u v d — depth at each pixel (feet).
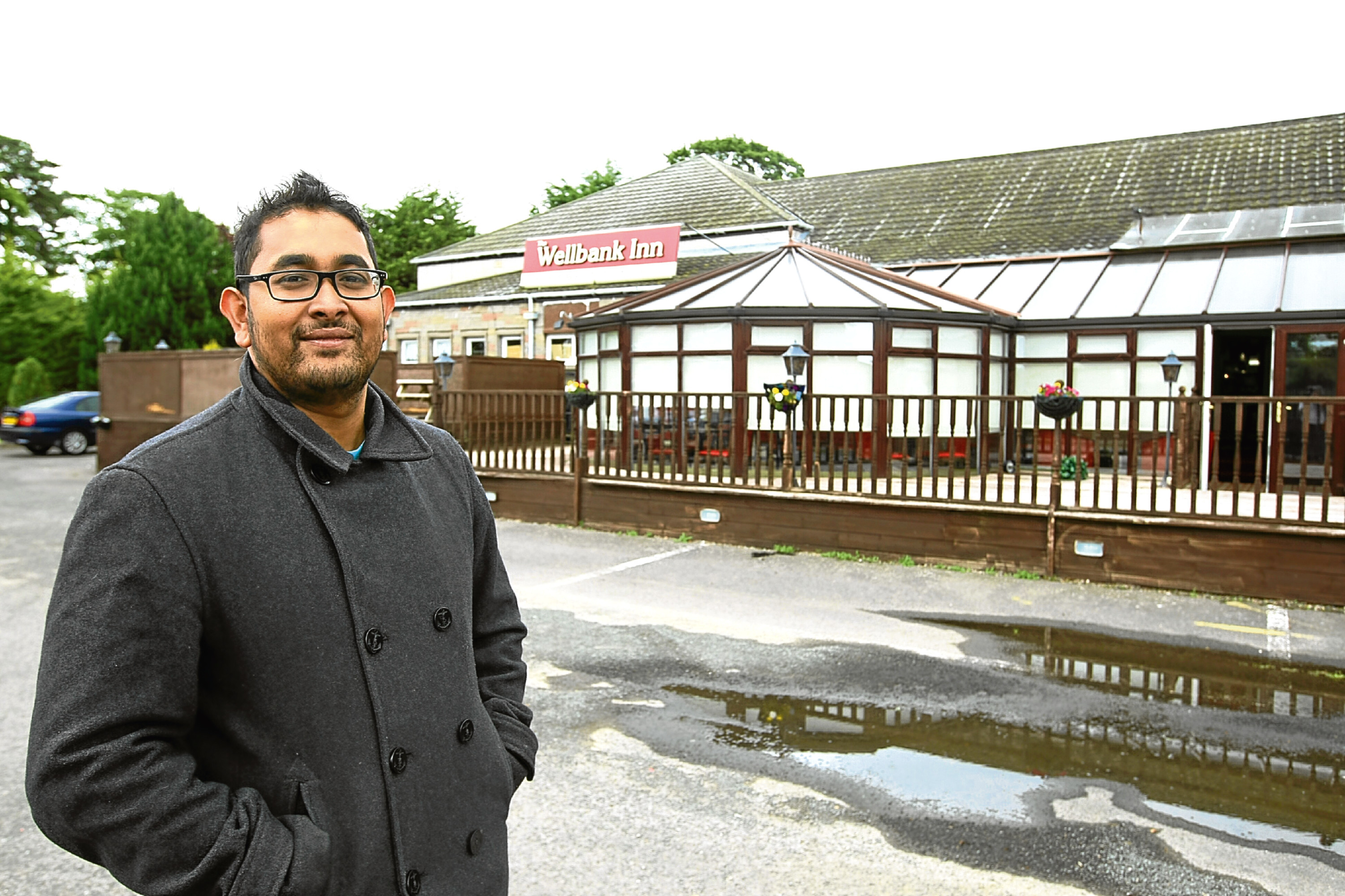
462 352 76.84
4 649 21.40
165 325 96.63
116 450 57.36
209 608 4.78
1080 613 25.30
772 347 44.09
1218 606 26.13
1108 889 11.32
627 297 67.51
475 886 5.30
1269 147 62.75
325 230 5.37
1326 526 25.93
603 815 13.21
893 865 11.85
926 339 45.09
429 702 5.20
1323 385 41.81
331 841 4.76
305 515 5.07
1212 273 46.93
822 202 77.30
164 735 4.59
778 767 14.99
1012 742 16.14
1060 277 52.11
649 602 26.23
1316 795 14.06
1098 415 28.96
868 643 22.26
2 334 95.45
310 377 5.20
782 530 34.01
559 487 39.45
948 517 31.04
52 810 4.37
